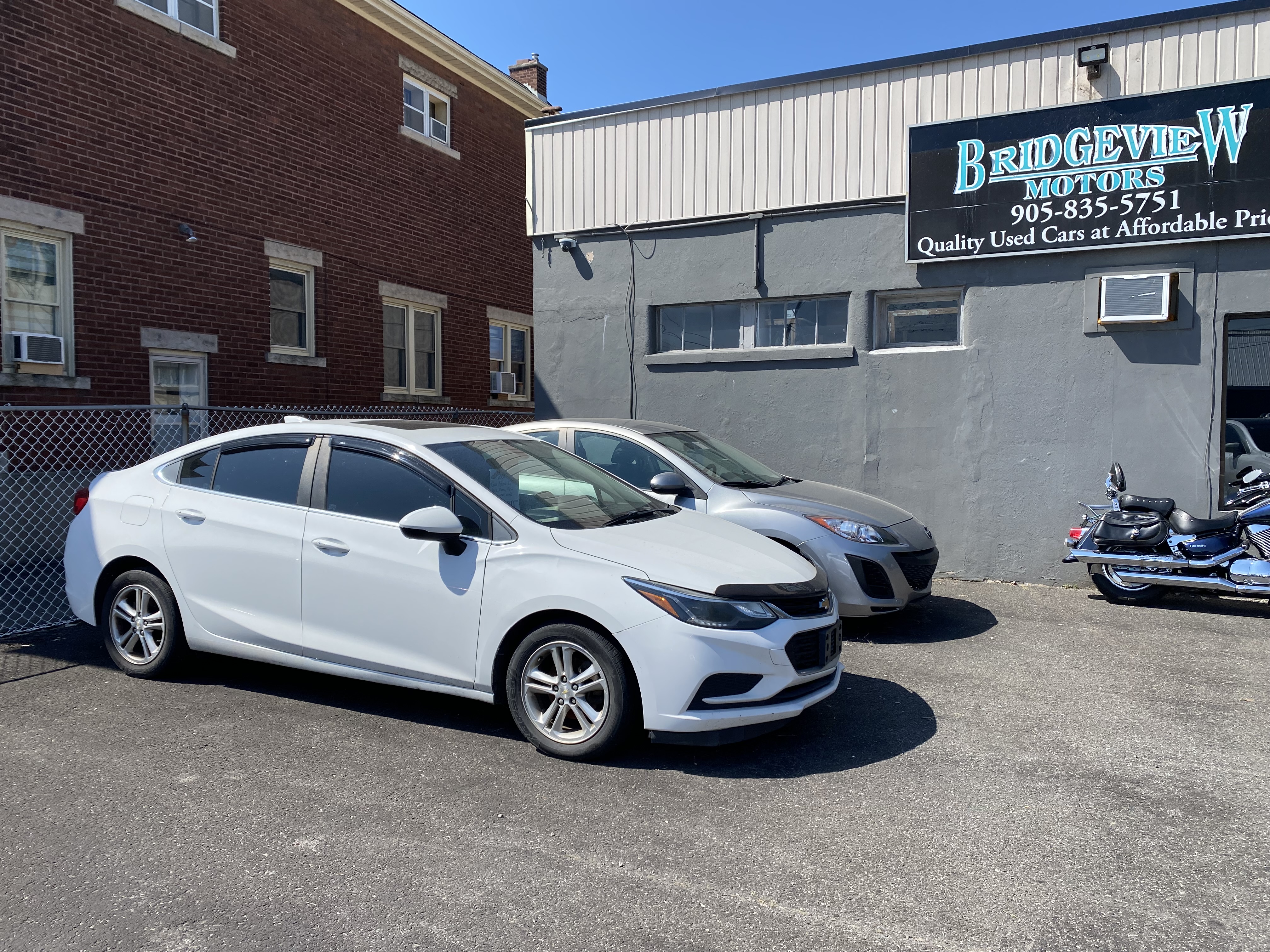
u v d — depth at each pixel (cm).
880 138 893
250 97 1109
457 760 426
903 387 895
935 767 421
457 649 445
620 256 1014
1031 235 832
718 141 962
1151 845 345
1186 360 799
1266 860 333
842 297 931
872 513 677
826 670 445
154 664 530
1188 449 802
